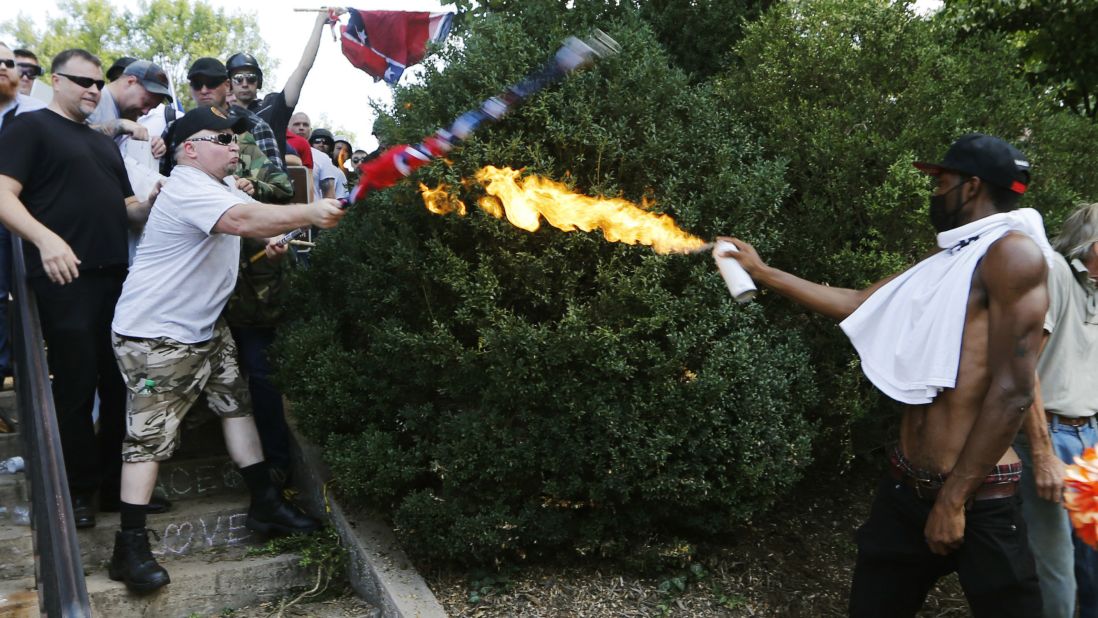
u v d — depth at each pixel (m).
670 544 3.74
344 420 3.89
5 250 4.32
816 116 4.13
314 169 7.42
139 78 4.62
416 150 2.97
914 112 4.11
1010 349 2.38
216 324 3.88
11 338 4.06
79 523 3.73
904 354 2.64
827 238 4.11
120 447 4.02
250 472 3.95
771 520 4.20
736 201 3.62
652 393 3.45
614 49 2.95
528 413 3.52
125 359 3.47
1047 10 5.90
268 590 3.75
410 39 6.12
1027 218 2.46
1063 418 3.35
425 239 3.76
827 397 4.05
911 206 3.96
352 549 3.82
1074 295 3.32
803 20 4.36
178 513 4.00
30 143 3.58
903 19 4.26
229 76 5.11
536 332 3.37
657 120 3.72
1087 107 6.48
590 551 3.70
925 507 2.64
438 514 3.59
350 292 4.02
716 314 3.55
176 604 3.57
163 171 4.58
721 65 4.92
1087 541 2.69
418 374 3.70
